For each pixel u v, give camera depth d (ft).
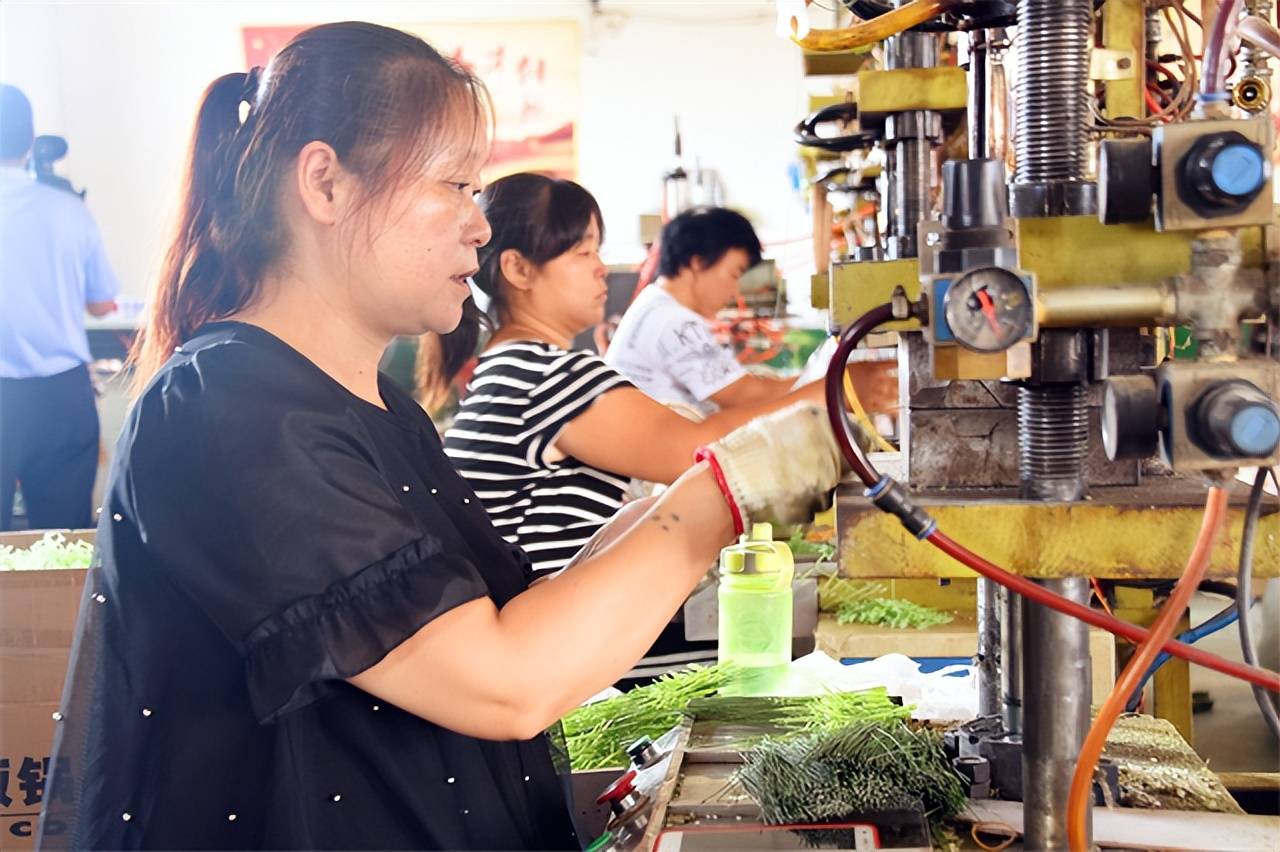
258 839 3.55
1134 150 2.96
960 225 3.13
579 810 4.82
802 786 3.82
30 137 14.57
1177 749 4.61
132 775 3.59
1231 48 3.93
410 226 3.82
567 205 7.63
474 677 3.34
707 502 3.50
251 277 3.95
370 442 3.71
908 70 5.20
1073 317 3.06
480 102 4.01
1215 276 3.01
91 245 15.17
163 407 3.53
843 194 9.80
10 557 6.86
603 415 7.29
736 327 15.66
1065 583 3.28
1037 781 3.38
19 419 14.83
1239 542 3.08
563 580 3.56
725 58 21.57
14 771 6.23
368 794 3.67
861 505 3.14
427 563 3.40
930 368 3.60
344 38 3.81
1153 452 2.99
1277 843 3.66
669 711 5.48
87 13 21.31
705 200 21.25
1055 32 3.28
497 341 7.84
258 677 3.32
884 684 5.69
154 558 3.52
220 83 4.05
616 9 21.45
